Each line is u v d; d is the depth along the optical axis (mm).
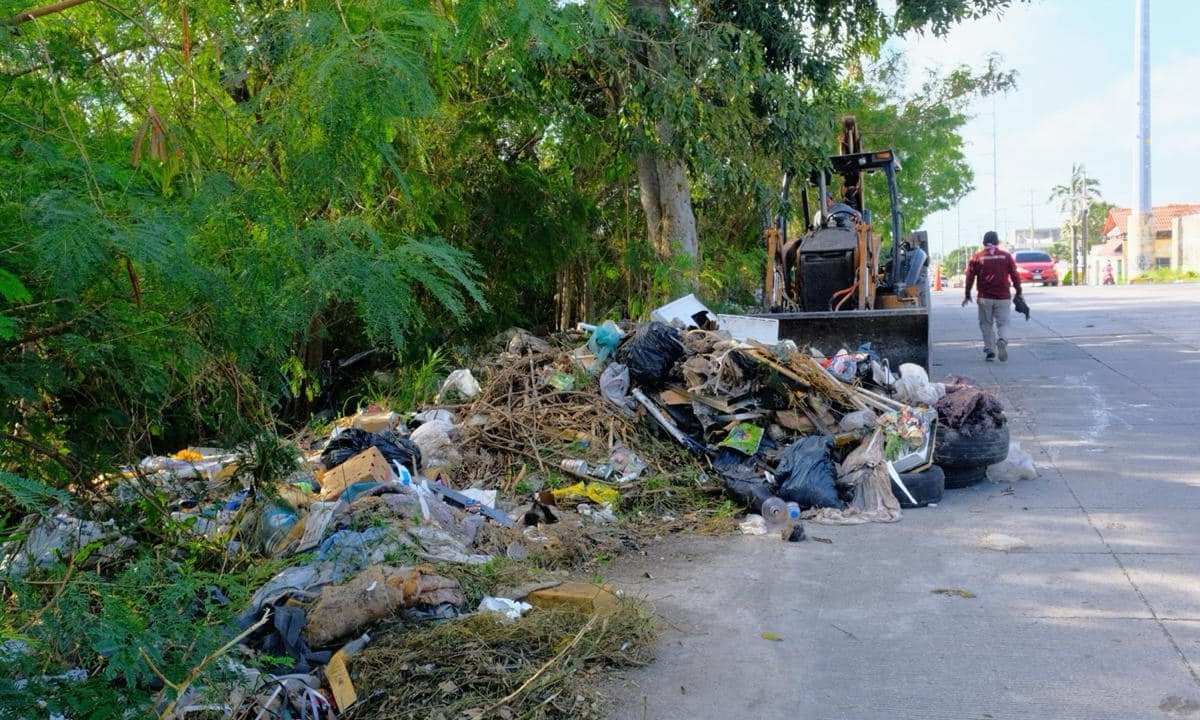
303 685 3865
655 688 4230
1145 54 43062
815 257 12188
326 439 8289
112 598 3117
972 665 4375
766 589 5480
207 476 6418
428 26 3549
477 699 3986
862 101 22266
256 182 3518
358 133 3449
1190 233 53875
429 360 11320
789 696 4141
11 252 2918
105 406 4113
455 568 5074
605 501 7074
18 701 2807
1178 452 8133
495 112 12195
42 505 3201
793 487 6984
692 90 11695
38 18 3389
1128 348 13867
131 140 3674
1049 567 5613
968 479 7477
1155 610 4895
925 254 13836
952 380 9469
